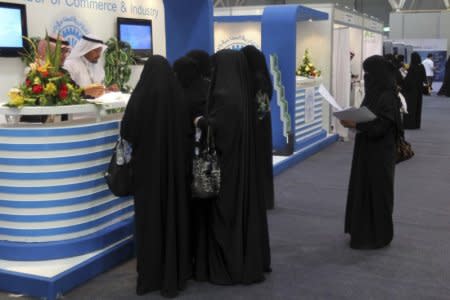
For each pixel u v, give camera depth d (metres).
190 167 3.23
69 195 3.32
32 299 3.06
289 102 6.78
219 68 3.14
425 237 4.10
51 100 3.39
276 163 6.34
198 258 3.30
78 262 3.29
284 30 6.60
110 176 3.13
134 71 7.30
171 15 4.72
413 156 7.28
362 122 3.64
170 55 4.80
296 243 3.99
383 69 3.69
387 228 3.85
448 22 18.64
